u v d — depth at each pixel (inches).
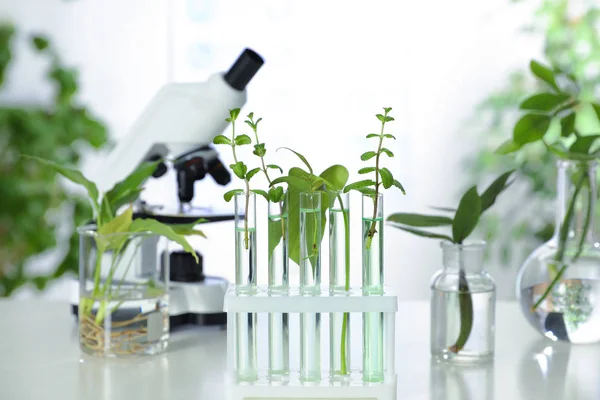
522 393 42.1
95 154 126.2
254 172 40.3
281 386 39.4
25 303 64.5
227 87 54.8
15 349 51.1
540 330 51.7
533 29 123.7
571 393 42.2
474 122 128.7
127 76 127.5
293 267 43.8
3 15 119.6
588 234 50.3
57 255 124.3
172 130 56.3
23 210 117.8
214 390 43.2
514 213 128.1
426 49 129.0
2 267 118.2
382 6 128.1
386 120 39.4
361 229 40.3
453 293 47.1
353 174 129.3
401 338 53.7
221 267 107.8
